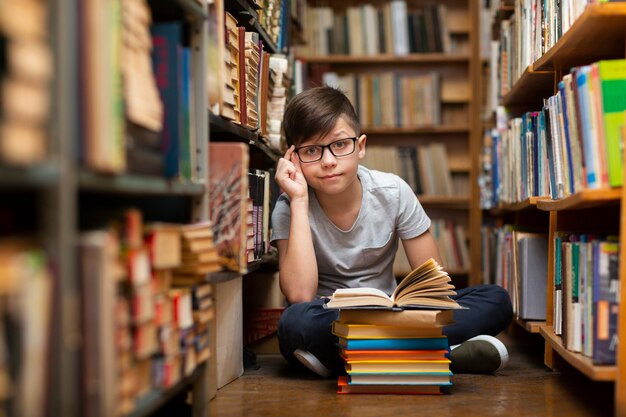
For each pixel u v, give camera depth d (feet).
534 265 7.27
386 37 14.26
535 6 7.61
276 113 8.34
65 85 2.77
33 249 2.70
